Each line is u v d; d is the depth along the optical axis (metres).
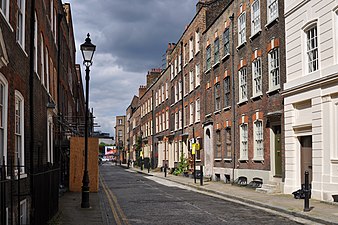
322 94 15.72
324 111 15.61
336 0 14.91
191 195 20.33
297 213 12.88
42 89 16.42
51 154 19.41
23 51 12.01
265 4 21.19
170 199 18.42
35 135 14.30
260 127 21.88
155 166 56.34
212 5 33.53
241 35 24.84
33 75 13.72
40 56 16.23
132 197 19.42
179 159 40.94
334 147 15.12
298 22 17.53
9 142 10.11
